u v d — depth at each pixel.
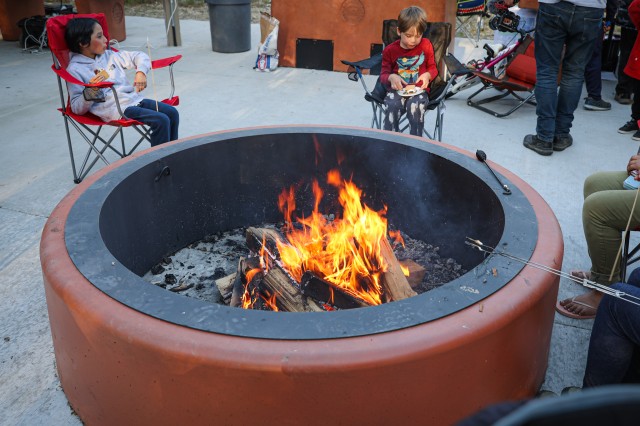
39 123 5.33
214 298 2.88
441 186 2.90
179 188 3.02
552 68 4.50
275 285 2.57
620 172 2.80
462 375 1.73
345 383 1.60
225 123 5.36
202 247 3.26
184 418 1.72
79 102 3.88
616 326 1.98
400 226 3.24
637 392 0.57
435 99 4.65
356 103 5.99
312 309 2.49
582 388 2.18
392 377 1.62
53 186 4.09
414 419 1.72
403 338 1.63
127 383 1.77
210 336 1.64
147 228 2.88
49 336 2.61
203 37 8.88
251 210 3.40
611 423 0.57
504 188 2.47
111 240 2.50
